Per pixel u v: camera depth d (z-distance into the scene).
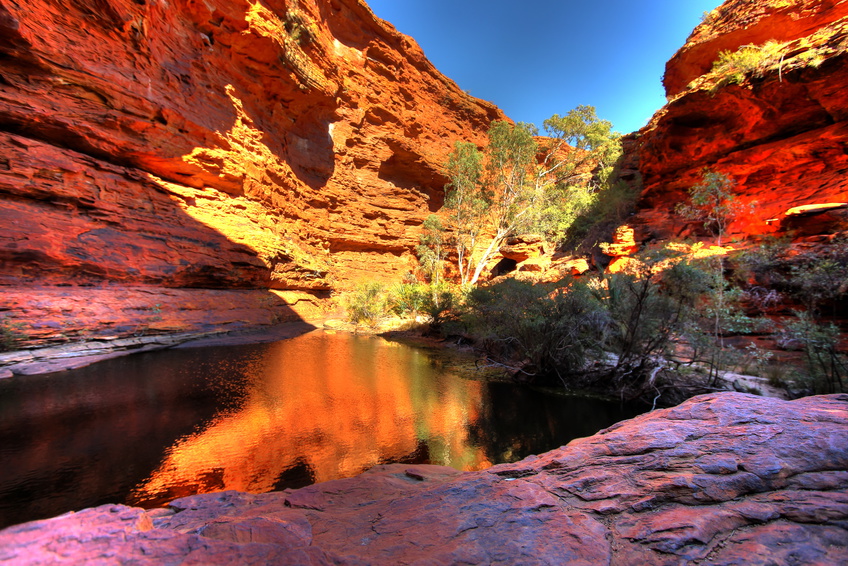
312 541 2.01
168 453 4.48
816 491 1.98
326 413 6.28
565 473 2.67
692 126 15.94
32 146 10.98
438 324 17.23
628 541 1.88
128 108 13.71
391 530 2.12
